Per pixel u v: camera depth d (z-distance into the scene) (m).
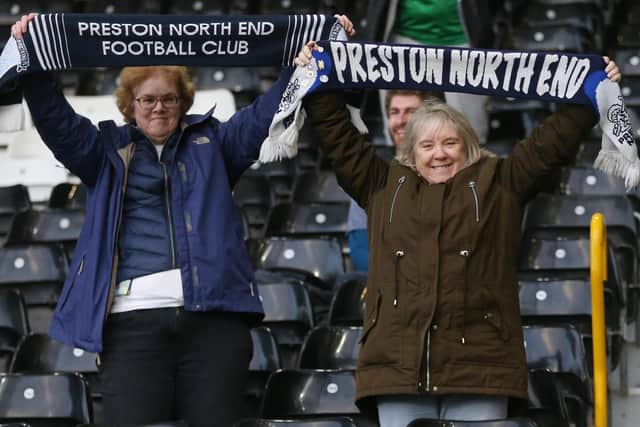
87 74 39.06
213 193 19.25
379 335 17.86
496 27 40.12
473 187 18.12
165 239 18.92
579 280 24.56
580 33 38.50
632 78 35.94
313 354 23.09
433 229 17.92
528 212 28.80
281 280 25.17
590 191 30.59
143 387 18.62
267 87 38.81
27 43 18.92
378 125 35.03
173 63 19.36
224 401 18.83
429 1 30.58
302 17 19.38
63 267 27.61
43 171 34.47
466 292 17.73
